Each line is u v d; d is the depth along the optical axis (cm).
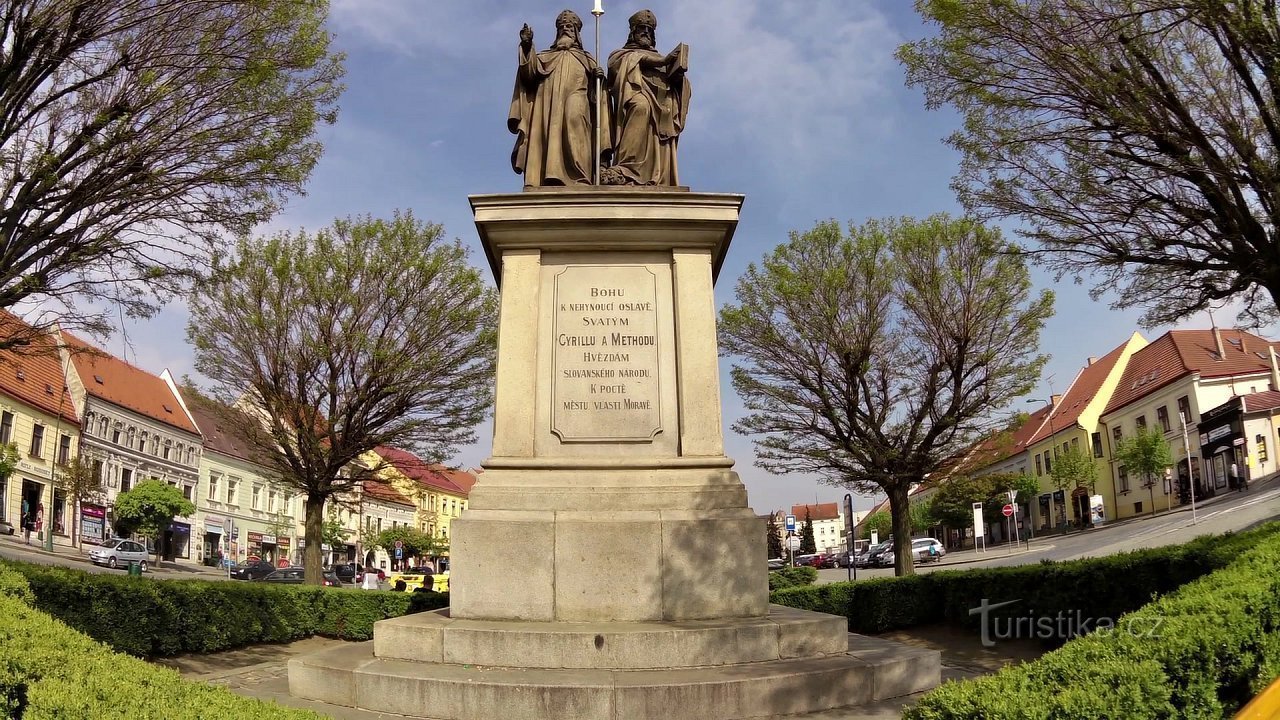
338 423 2016
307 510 2038
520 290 828
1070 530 5734
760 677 616
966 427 1970
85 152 1012
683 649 660
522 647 663
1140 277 1183
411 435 2020
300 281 1955
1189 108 999
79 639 489
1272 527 1020
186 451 5519
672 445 802
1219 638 458
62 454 4503
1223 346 5016
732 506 768
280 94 1095
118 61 1020
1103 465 5716
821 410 2008
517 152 934
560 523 738
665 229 834
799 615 765
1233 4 905
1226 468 4459
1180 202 1062
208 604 1133
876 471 1980
